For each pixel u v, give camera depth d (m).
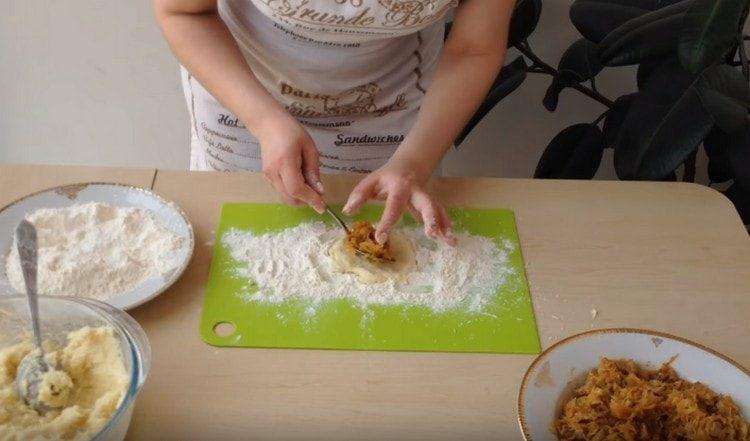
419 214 0.94
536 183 1.06
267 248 0.92
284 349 0.80
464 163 1.84
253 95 1.02
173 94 1.73
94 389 0.69
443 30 1.30
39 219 0.90
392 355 0.80
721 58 1.31
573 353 0.77
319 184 0.96
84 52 1.65
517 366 0.80
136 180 1.02
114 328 0.71
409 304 0.86
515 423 0.74
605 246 0.96
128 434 0.71
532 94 1.72
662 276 0.92
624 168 1.35
